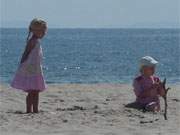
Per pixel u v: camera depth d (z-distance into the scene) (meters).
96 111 21.06
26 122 18.58
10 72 68.31
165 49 157.88
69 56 119.31
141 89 22.28
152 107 21.73
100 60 102.25
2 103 23.97
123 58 109.12
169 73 67.19
